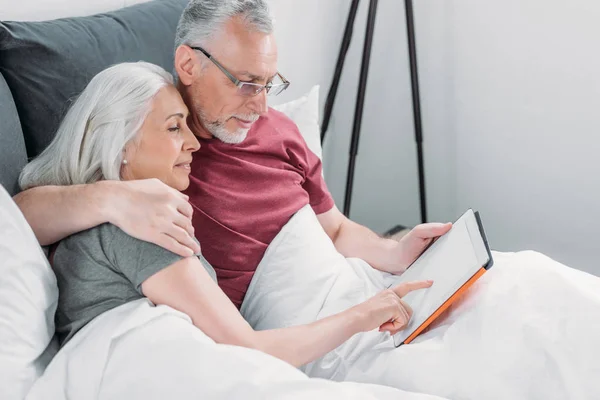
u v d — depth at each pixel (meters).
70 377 1.16
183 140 1.37
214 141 1.63
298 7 2.46
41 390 1.15
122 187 1.24
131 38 1.68
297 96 2.60
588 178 2.46
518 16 2.46
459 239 1.53
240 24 1.48
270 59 1.51
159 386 1.13
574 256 2.55
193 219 1.57
